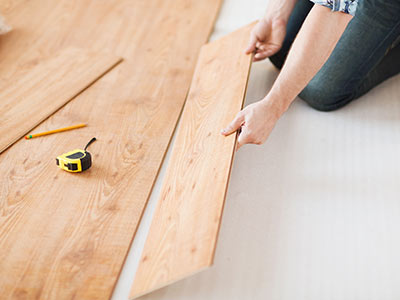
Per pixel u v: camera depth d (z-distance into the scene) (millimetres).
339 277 1391
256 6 3033
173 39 2609
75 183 1632
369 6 1842
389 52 2146
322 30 1449
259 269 1398
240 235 1500
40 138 1830
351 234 1531
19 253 1379
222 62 2225
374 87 2273
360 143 1928
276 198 1645
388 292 1354
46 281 1308
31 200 1555
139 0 3031
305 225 1551
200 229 1301
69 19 2762
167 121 1975
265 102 1588
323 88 2014
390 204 1648
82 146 1805
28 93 2074
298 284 1362
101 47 2500
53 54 2402
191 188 1495
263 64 2436
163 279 1232
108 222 1500
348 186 1713
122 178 1670
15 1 2932
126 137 1868
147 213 1569
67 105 2021
